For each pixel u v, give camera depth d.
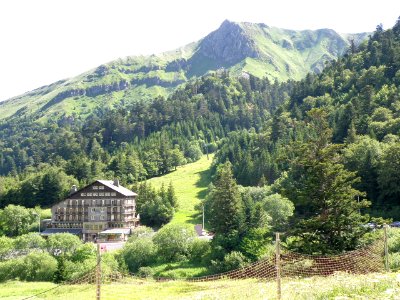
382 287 24.06
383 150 111.31
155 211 142.00
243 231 82.19
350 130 134.88
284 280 37.81
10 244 92.69
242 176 166.25
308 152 55.12
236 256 74.00
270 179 157.62
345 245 48.75
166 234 85.19
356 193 51.56
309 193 52.31
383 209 98.12
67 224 146.50
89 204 145.50
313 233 50.72
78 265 72.94
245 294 29.38
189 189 184.75
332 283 27.12
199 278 67.31
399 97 165.62
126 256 84.31
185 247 84.88
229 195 87.00
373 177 104.50
